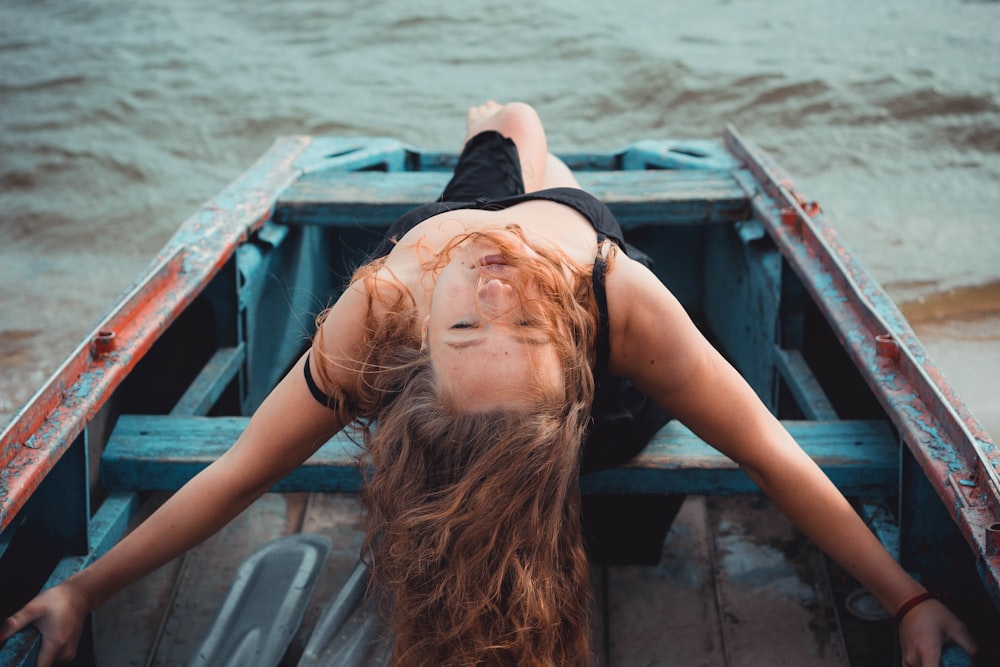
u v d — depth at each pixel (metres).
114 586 1.45
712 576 2.00
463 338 1.13
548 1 8.54
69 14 8.52
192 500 1.40
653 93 6.98
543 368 1.13
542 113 6.83
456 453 1.14
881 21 8.05
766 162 2.94
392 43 7.90
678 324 1.36
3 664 1.34
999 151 6.18
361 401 1.33
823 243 2.15
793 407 2.48
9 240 5.49
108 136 6.52
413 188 2.86
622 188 2.82
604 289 1.35
